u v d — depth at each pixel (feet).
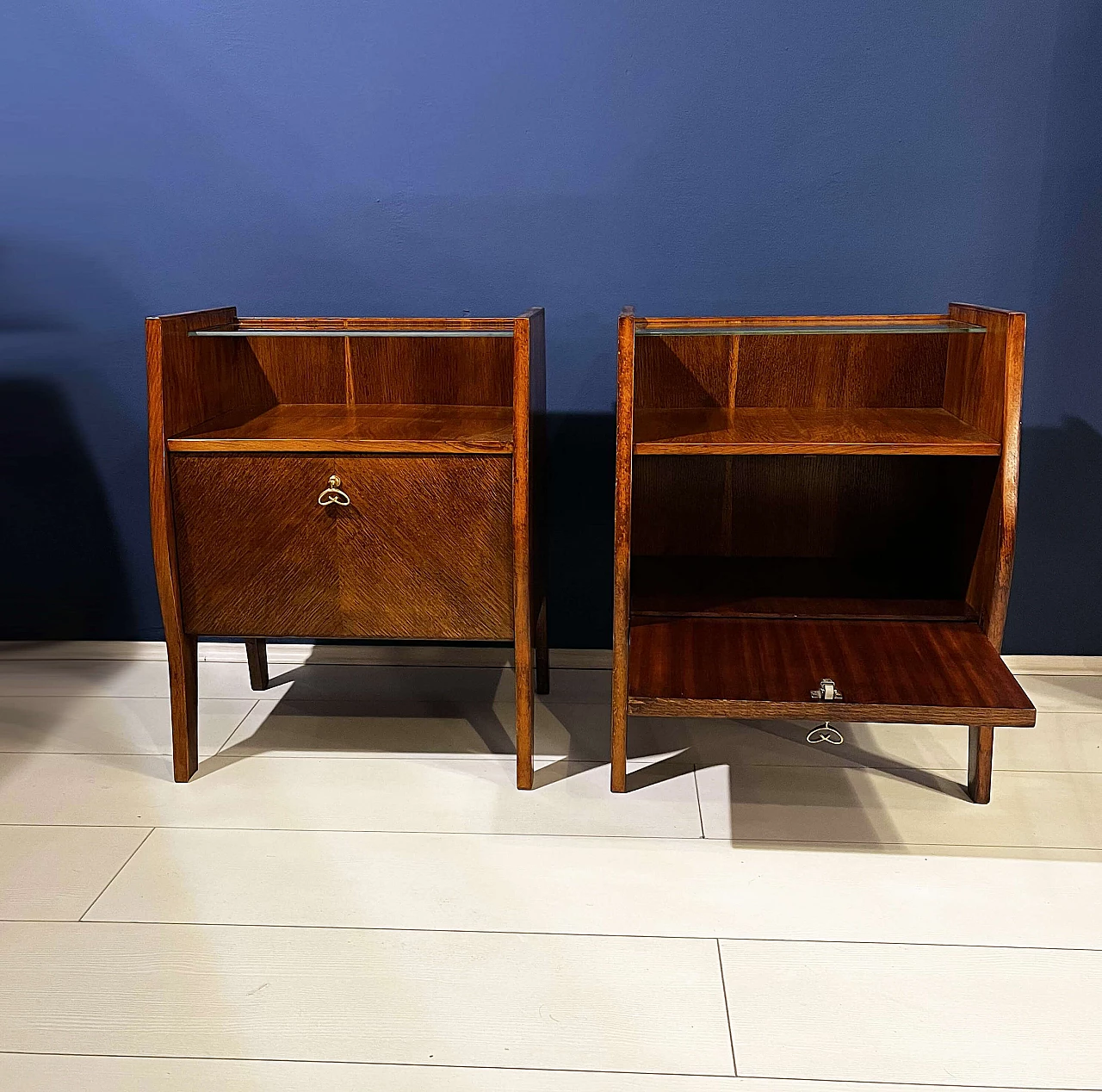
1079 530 6.40
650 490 5.97
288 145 6.20
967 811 5.04
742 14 5.85
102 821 4.99
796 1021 3.69
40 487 6.78
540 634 6.27
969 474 5.20
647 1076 3.46
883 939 4.12
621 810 5.06
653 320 5.67
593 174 6.12
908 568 5.82
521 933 4.16
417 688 6.53
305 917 4.26
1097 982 3.88
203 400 5.41
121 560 6.89
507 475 4.94
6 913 4.30
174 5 6.04
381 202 6.24
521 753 5.21
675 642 4.95
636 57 5.95
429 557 5.08
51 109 6.22
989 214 6.01
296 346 5.89
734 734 5.90
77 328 6.53
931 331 4.90
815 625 5.10
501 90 6.04
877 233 6.10
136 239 6.38
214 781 5.36
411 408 5.84
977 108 5.88
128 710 6.23
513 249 6.26
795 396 5.74
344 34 6.03
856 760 5.58
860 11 5.81
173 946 4.10
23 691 6.51
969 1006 3.76
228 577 5.16
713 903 4.34
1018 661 6.63
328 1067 3.51
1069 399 6.23
